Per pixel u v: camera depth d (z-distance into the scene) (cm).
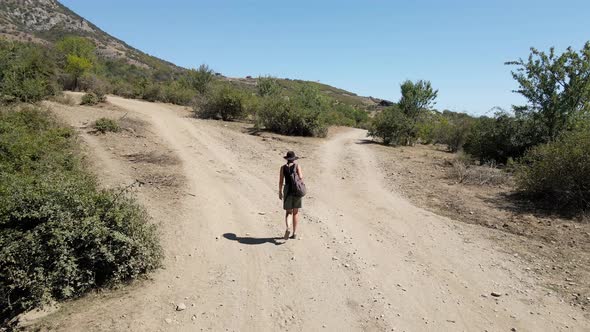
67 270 478
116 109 2275
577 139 961
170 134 1730
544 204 937
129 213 557
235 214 840
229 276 570
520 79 1481
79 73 3412
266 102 2273
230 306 492
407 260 640
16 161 784
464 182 1191
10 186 532
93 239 507
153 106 2806
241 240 702
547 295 526
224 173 1191
